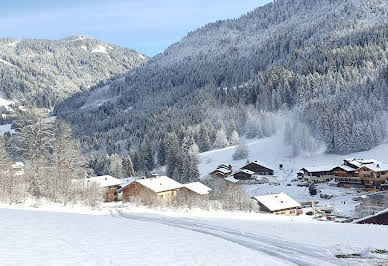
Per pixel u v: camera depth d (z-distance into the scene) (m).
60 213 36.12
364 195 104.12
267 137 199.12
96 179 96.06
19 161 81.00
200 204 68.00
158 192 77.94
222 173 140.00
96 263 15.81
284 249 24.80
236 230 33.56
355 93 184.25
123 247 19.53
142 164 160.88
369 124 156.12
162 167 165.62
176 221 41.09
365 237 29.98
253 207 75.25
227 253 20.73
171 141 162.50
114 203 72.88
